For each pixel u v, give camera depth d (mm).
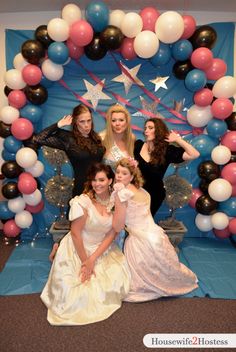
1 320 1937
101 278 2068
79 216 1993
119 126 2447
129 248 2215
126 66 3098
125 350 1687
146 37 2604
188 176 3260
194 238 3293
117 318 1947
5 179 3229
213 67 2797
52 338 1774
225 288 2291
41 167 2980
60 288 1994
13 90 2883
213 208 2922
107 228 2105
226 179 2877
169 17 2576
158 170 2551
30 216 3031
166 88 3137
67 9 2719
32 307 2074
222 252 2896
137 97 3148
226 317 1973
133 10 3135
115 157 2529
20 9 3088
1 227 3428
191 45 2748
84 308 1952
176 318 1957
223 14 3201
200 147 2896
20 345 1720
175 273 2176
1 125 2934
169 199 2787
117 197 2018
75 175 2531
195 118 2898
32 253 2854
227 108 2760
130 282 2152
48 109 3148
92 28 2691
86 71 3104
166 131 2535
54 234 2811
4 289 2277
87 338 1774
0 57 3199
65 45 2723
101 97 3139
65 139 2510
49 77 2826
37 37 2703
